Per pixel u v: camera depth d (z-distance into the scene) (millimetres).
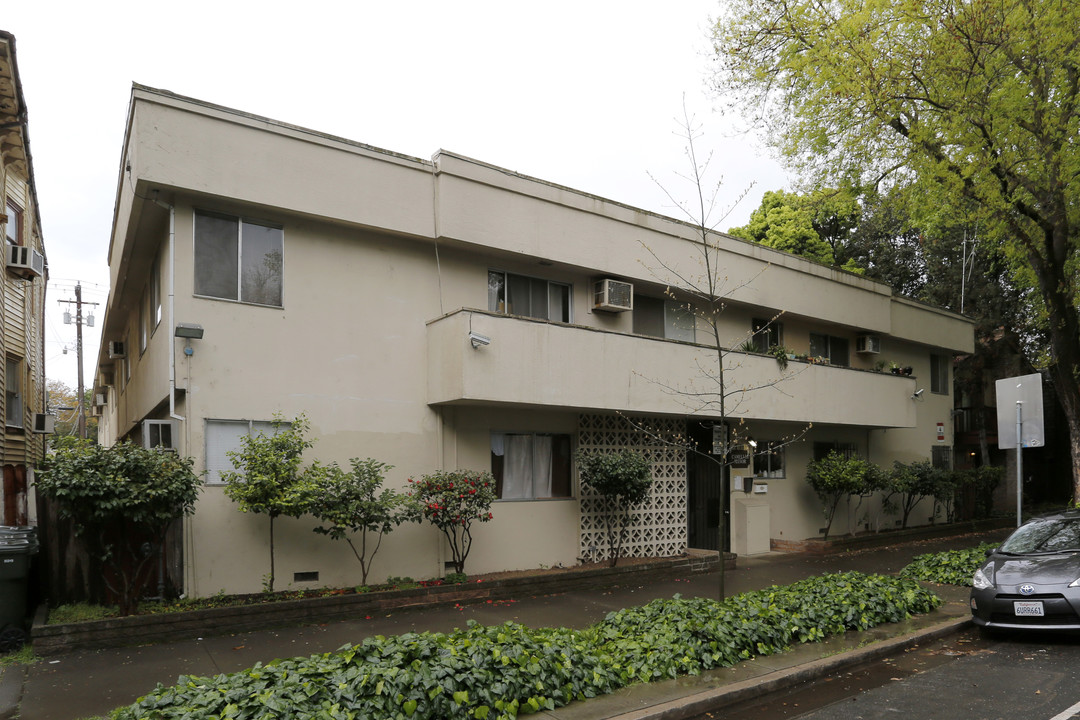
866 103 13125
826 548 16344
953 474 20781
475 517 11406
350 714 4855
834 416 17109
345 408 11031
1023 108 12891
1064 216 14133
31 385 19562
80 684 6613
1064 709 5871
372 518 9945
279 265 10711
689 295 15516
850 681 6918
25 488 17594
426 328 11969
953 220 16250
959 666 7340
